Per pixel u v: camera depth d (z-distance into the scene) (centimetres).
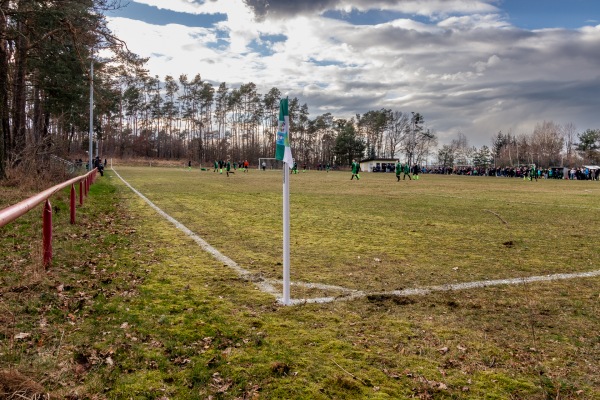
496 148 12594
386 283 579
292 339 385
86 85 2647
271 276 604
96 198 1656
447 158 12769
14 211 398
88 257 678
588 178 6025
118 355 345
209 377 316
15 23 1884
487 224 1174
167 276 587
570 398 302
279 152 485
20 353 335
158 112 10931
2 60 1722
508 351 374
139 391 294
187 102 11312
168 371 323
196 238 884
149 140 11294
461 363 350
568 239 952
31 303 450
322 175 5700
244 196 1956
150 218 1169
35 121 2931
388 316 453
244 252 762
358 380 316
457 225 1145
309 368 332
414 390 307
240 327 409
